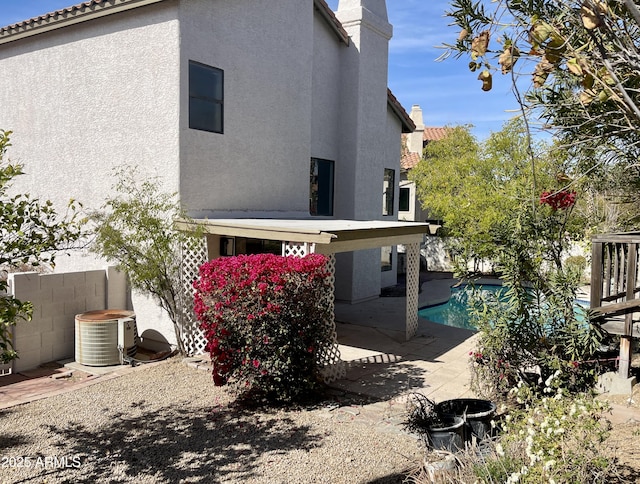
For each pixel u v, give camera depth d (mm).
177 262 14805
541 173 11117
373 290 25406
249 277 10953
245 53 16797
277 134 18312
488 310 11273
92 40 16375
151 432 9781
